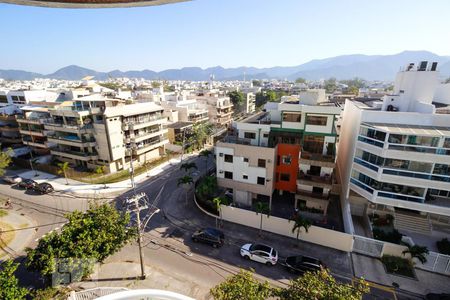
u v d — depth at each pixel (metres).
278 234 27.95
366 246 24.38
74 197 37.12
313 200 30.05
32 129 48.69
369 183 27.58
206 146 64.88
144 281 21.33
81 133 42.66
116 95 64.12
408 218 28.08
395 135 24.83
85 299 17.69
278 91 138.75
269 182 31.25
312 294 12.57
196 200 35.03
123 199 36.44
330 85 180.50
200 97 87.50
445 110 30.09
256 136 32.34
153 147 51.53
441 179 24.16
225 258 24.39
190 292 20.27
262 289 13.64
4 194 38.00
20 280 21.31
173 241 26.91
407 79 31.03
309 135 30.52
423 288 20.64
